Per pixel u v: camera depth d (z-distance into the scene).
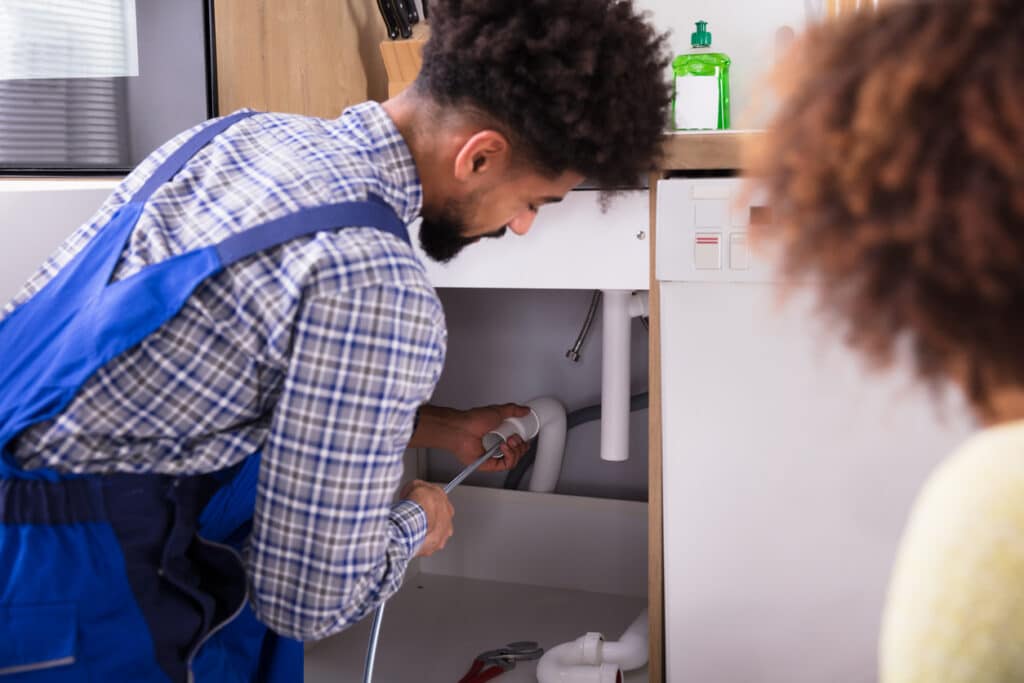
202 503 0.98
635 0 1.78
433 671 1.67
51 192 1.35
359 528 0.88
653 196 1.30
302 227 0.86
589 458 2.02
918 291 0.34
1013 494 0.33
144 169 1.02
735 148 1.22
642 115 0.98
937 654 0.33
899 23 0.37
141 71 1.40
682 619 1.33
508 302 2.03
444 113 0.97
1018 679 0.32
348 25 1.75
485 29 0.93
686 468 1.29
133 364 0.86
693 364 1.27
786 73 0.40
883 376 0.41
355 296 0.84
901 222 0.34
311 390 0.84
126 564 0.89
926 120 0.34
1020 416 0.36
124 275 0.89
